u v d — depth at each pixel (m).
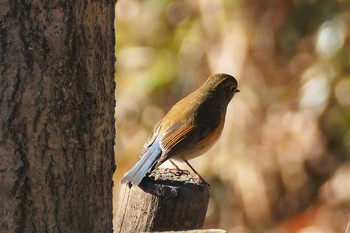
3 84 4.84
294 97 14.25
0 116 4.85
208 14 14.06
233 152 14.02
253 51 14.22
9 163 4.88
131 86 14.05
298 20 14.39
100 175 5.20
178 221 6.35
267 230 14.12
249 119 14.06
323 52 13.67
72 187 5.04
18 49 4.84
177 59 14.09
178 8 14.30
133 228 6.41
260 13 14.34
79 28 4.98
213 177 14.02
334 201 14.62
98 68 5.14
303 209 14.72
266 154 14.10
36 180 4.93
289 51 14.45
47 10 4.88
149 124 14.16
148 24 14.30
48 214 4.97
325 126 14.24
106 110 5.23
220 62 13.91
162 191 6.34
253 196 14.07
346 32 13.75
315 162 14.60
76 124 5.02
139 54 14.23
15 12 4.82
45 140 4.93
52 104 4.93
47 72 4.90
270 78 14.31
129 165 14.04
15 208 4.90
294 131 14.22
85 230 5.12
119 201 6.65
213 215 14.10
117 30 14.44
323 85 13.66
